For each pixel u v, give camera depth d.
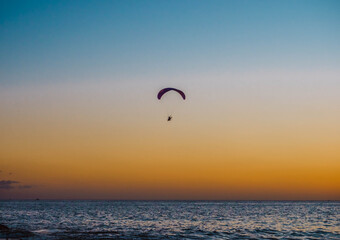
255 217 85.81
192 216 88.50
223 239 42.78
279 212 115.12
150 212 109.81
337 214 102.19
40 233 43.66
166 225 61.28
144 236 43.53
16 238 38.41
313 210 134.75
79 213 99.25
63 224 59.78
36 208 137.50
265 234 48.47
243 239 43.06
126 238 41.03
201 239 42.34
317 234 48.88
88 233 45.00
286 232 51.19
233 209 143.88
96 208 145.75
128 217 82.38
